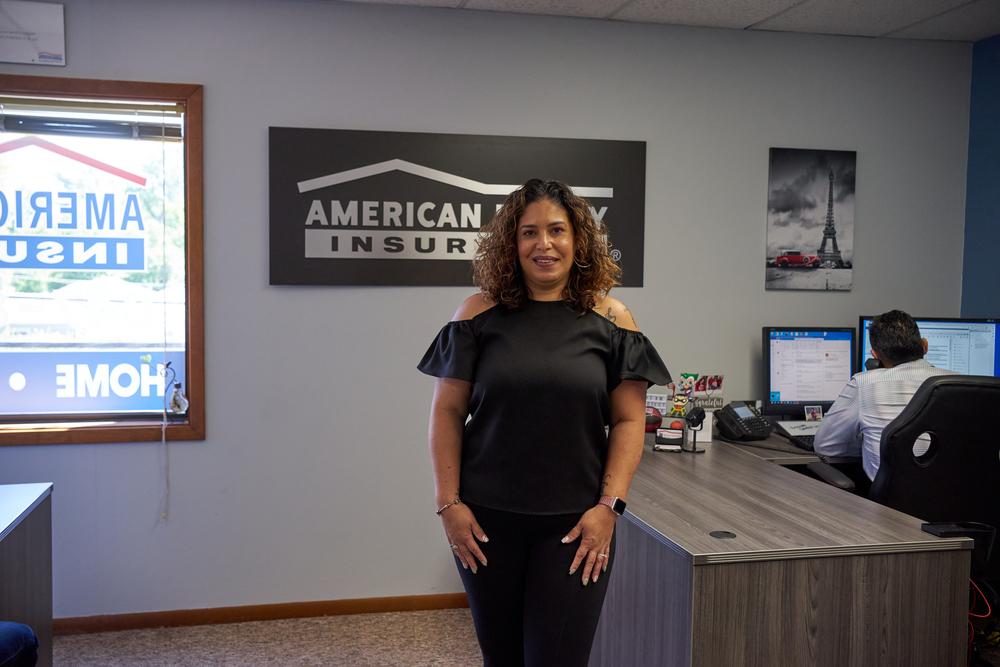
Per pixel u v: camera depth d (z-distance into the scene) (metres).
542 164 3.25
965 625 1.91
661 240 3.38
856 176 3.51
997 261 3.43
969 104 3.55
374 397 3.21
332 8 3.10
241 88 3.05
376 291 3.19
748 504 2.18
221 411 3.11
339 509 3.21
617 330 1.61
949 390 2.28
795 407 3.34
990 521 2.32
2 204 3.01
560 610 1.51
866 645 1.86
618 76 3.31
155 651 2.88
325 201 3.11
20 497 2.20
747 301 3.47
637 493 2.30
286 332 3.14
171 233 3.11
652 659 1.99
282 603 3.18
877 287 3.55
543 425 1.51
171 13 2.99
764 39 3.41
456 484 1.58
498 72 3.22
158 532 3.09
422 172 3.17
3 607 1.96
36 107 2.94
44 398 3.08
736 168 3.42
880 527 1.98
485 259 1.61
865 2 3.04
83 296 3.08
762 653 1.80
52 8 2.90
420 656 2.85
